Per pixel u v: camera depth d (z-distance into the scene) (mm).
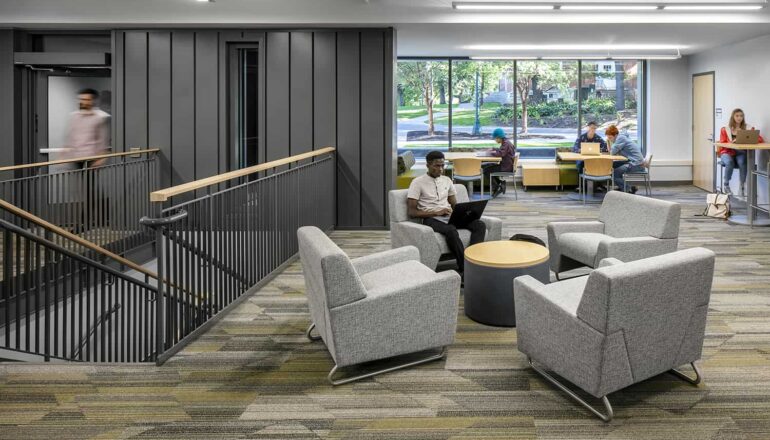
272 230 4992
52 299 5062
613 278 2377
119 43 7219
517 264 3678
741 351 3303
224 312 4000
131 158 7266
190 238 3578
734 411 2623
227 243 4086
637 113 11492
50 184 5402
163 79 7258
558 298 2750
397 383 2951
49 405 2721
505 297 3703
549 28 7512
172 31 7203
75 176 5656
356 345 2896
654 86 11125
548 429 2494
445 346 3289
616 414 2609
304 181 5930
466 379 2986
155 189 7211
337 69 7234
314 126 7297
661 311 2568
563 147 11578
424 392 2850
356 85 7238
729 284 4648
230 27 7141
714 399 2736
